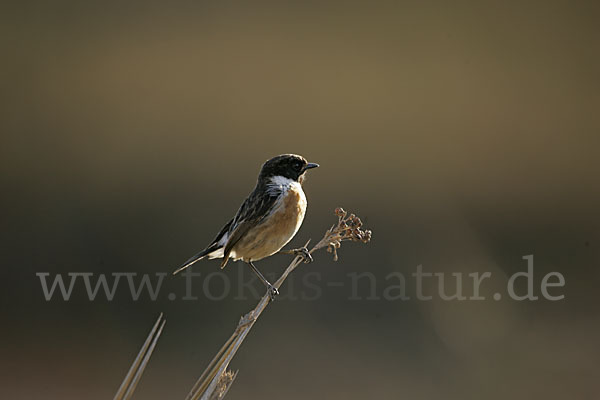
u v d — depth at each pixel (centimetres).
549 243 1636
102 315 1453
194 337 1395
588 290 1471
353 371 1241
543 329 1311
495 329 1323
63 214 1656
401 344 1320
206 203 1700
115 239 1609
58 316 1454
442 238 1631
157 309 1469
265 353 1309
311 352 1314
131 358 1339
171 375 1280
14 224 1642
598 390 1132
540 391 1138
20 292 1504
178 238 1625
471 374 1211
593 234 1652
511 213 1708
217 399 466
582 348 1237
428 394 1170
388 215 1675
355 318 1405
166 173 1772
